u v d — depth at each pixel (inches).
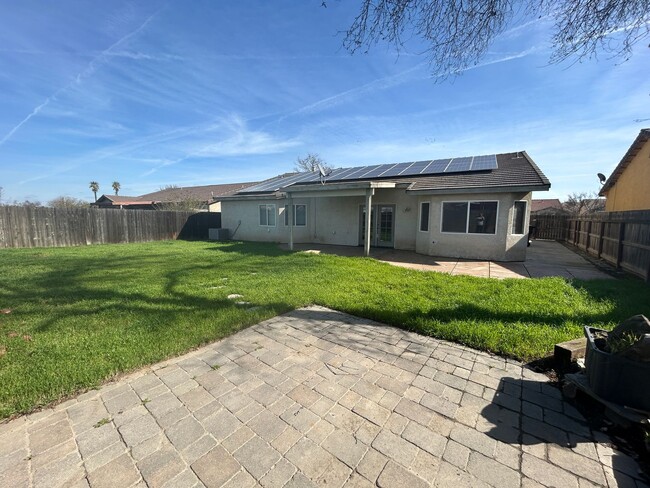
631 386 81.0
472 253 382.0
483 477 66.8
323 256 385.7
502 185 345.1
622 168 478.6
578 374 97.9
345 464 70.1
